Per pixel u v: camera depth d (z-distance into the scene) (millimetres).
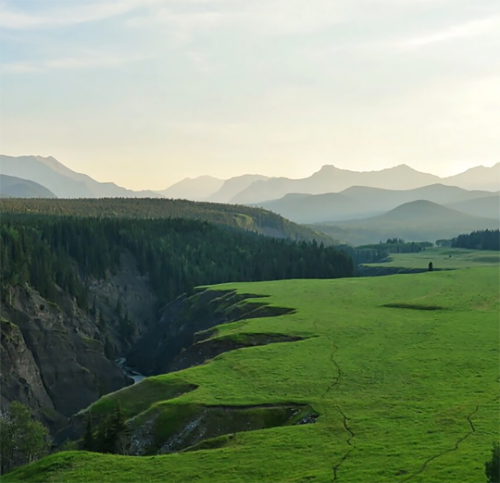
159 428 63000
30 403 110812
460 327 95125
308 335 94312
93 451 58875
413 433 51781
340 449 49500
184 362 95000
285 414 62812
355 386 67875
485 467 39750
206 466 48875
